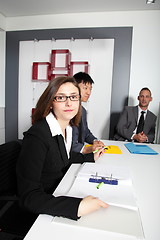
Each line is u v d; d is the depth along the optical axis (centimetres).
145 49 285
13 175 97
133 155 130
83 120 169
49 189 90
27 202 62
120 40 288
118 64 292
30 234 50
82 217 58
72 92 88
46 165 86
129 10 283
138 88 293
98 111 307
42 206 59
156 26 279
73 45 304
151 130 254
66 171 101
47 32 306
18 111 333
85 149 141
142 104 250
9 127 339
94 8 281
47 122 89
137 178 90
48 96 89
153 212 63
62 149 92
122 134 245
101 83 302
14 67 325
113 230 52
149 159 122
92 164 105
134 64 290
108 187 77
